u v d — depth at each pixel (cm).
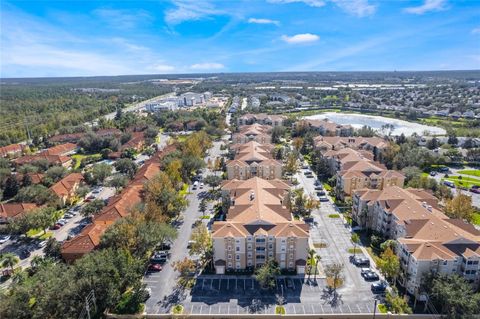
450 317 6656
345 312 7262
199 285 8200
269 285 7956
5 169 15338
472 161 17650
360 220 10762
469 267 7200
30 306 6912
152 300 7694
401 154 16475
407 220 8844
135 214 9662
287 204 11581
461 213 10144
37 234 10825
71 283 6825
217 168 16188
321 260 9056
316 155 18100
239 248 8575
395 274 7725
